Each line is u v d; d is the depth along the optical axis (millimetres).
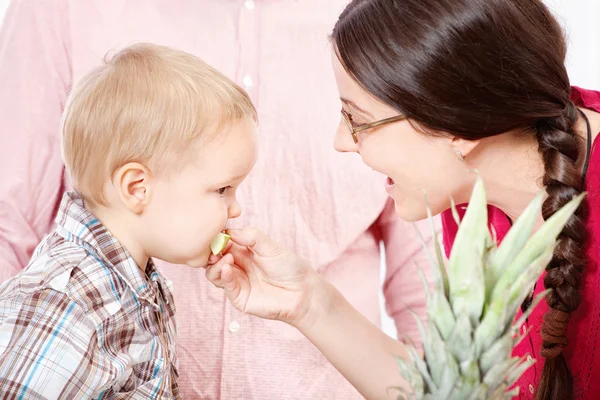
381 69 1136
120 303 1244
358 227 1716
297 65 1759
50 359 1108
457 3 1101
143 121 1216
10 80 1689
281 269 1374
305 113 1743
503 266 774
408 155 1208
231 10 1771
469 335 756
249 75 1758
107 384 1180
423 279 796
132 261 1278
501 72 1104
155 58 1295
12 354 1098
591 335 1205
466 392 749
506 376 769
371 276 1765
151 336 1310
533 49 1125
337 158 1727
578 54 2459
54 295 1157
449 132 1137
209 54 1763
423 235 1715
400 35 1121
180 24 1763
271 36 1764
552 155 1172
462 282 770
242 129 1291
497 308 748
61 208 1304
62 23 1729
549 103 1149
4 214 1646
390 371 1392
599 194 1174
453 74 1099
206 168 1252
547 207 1173
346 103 1232
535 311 1306
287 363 1693
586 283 1198
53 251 1239
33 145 1679
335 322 1415
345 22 1203
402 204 1319
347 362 1408
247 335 1690
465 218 774
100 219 1307
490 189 1292
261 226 1718
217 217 1286
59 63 1724
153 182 1248
